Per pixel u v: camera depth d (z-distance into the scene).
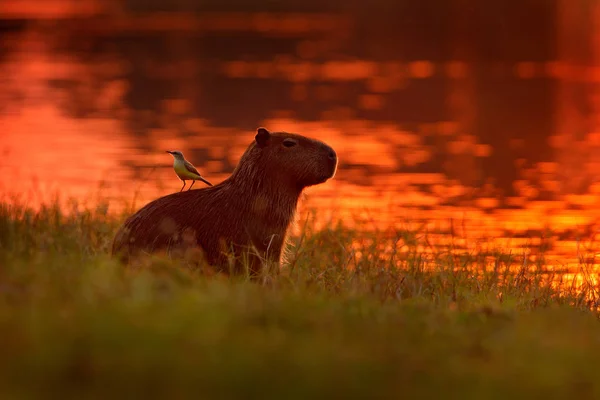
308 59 71.44
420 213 28.78
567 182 34.03
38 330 9.38
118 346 9.20
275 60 71.12
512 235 26.02
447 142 41.75
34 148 39.34
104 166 35.75
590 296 18.80
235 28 92.56
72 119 47.03
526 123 46.47
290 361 9.21
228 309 10.48
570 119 47.56
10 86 57.91
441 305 14.30
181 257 15.06
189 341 9.41
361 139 42.34
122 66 68.56
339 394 8.76
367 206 29.33
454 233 25.97
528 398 9.17
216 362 9.02
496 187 33.12
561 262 22.67
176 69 67.00
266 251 15.98
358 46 78.44
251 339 9.70
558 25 84.62
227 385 8.69
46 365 8.75
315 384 8.80
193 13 110.81
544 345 10.66
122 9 116.25
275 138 16.20
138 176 33.84
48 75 63.25
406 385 9.05
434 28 88.31
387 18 97.88
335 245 21.45
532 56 70.62
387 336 10.45
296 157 16.06
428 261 20.42
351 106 51.25
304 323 10.48
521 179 34.50
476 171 35.91
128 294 10.96
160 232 15.23
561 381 9.56
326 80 61.00
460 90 56.69
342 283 16.66
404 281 17.19
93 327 9.51
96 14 109.44
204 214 15.55
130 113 49.25
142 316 9.92
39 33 88.38
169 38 84.81
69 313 9.92
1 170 34.72
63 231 18.59
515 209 29.81
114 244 15.41
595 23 85.38
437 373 9.45
